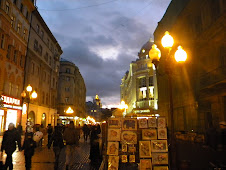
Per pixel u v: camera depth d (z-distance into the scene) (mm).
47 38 35375
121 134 6012
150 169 5730
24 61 26062
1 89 19578
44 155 10617
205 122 18328
